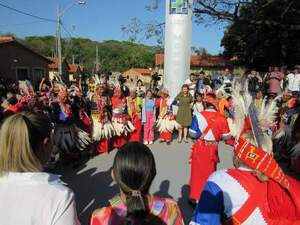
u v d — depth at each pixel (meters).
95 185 6.46
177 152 9.06
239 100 2.27
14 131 1.72
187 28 12.30
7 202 1.65
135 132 9.77
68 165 7.67
